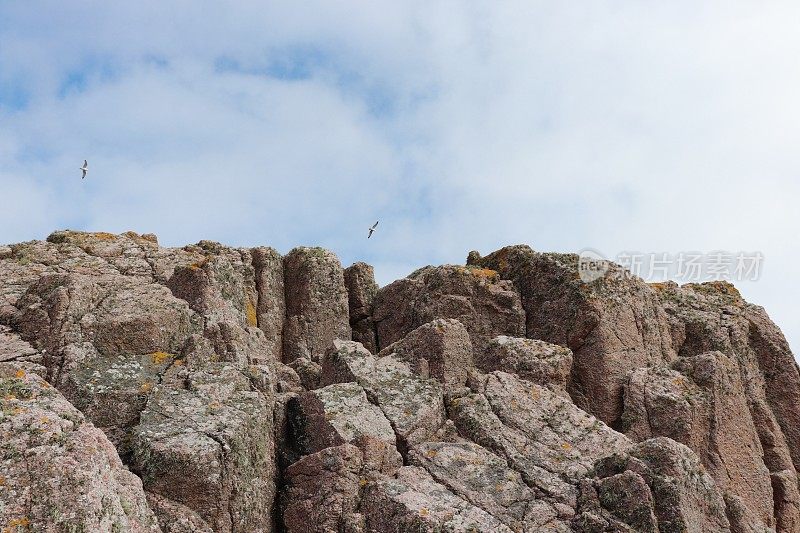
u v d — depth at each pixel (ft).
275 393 90.68
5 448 58.34
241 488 75.66
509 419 87.30
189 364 87.20
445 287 113.29
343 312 121.90
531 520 76.33
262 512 77.56
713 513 78.38
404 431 84.53
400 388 89.56
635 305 106.01
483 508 76.84
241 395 82.74
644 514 74.59
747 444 98.63
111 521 58.29
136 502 64.85
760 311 115.75
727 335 110.32
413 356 94.58
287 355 118.32
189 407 79.97
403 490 75.97
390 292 121.60
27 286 101.04
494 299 110.01
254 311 118.11
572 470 81.87
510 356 96.84
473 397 89.35
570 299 104.94
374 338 121.49
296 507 78.18
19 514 55.88
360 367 91.86
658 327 107.76
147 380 84.43
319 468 78.84
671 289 118.11
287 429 86.89
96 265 109.91
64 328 86.63
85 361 84.94
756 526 82.84
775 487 101.14
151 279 108.78
